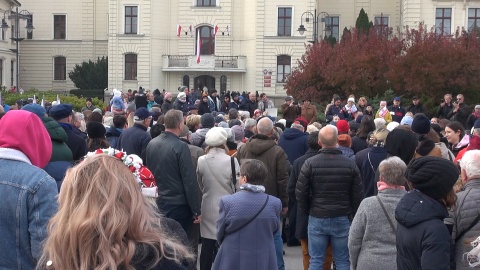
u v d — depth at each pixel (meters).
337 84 30.50
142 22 53.91
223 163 8.66
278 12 53.59
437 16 50.47
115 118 11.54
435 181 4.76
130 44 54.09
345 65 30.45
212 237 8.63
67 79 62.41
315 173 7.90
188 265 2.93
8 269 4.29
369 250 5.93
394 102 22.27
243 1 54.47
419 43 30.09
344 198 7.93
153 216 3.01
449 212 5.51
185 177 8.15
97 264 2.71
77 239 2.72
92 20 62.06
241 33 54.69
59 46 62.34
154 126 10.21
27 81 62.53
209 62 53.28
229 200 6.60
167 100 23.66
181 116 8.40
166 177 8.19
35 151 4.60
